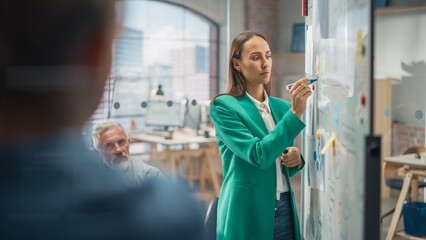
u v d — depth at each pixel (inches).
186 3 265.7
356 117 39.6
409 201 128.9
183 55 269.3
